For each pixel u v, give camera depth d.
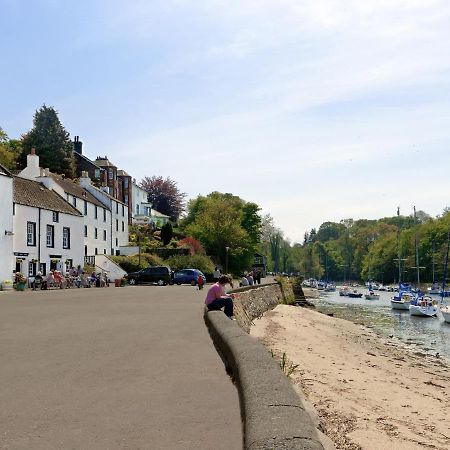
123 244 71.00
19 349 10.12
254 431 4.08
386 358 22.77
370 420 11.17
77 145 90.31
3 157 74.75
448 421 12.28
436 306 54.81
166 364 8.57
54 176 58.44
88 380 7.40
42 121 84.25
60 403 6.18
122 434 5.05
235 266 86.50
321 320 38.94
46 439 4.91
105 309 19.36
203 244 82.19
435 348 29.89
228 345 8.52
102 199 65.50
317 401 12.13
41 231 43.78
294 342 23.98
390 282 128.50
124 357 9.23
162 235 76.56
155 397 6.46
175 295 28.88
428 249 107.75
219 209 84.00
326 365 18.36
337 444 9.07
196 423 5.41
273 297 47.44
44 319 15.73
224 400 6.32
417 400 14.30
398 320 48.09
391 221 177.38
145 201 101.94
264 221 145.75
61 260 47.06
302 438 3.81
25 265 41.34
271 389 5.27
